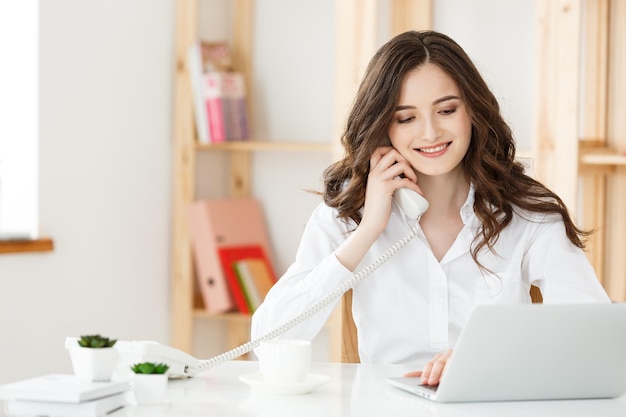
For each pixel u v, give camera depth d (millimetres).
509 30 4348
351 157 2443
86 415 1559
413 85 2303
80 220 3973
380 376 2041
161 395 1697
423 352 2449
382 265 2459
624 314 1752
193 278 4547
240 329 4641
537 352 1754
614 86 3881
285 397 1788
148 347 1885
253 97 4711
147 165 4293
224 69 4457
